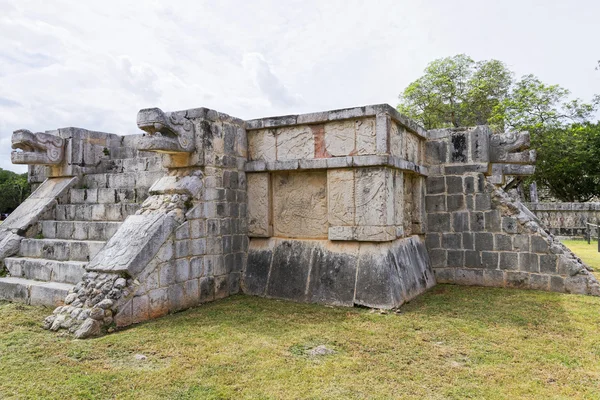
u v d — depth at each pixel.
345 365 3.47
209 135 5.96
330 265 5.89
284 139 6.46
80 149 7.43
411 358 3.66
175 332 4.33
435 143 7.42
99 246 5.65
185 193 5.65
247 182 6.74
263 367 3.41
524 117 19.62
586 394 2.96
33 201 7.24
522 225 6.71
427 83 21.83
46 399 2.82
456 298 5.96
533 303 5.63
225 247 6.21
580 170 23.00
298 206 6.42
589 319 4.86
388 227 5.64
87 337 4.12
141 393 2.93
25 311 5.06
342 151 5.95
